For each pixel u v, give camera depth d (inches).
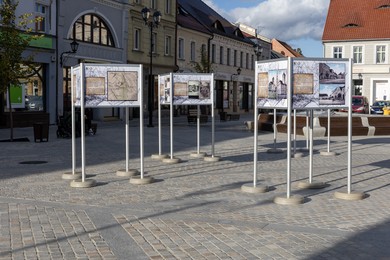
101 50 1391.5
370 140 852.0
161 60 1718.8
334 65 357.1
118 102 422.3
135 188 406.0
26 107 1161.4
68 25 1262.3
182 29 1851.6
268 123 1062.4
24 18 839.7
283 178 456.8
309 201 358.9
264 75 376.8
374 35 2208.4
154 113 1712.6
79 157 608.7
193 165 542.6
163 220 300.8
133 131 1065.5
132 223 293.4
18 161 573.6
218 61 2155.5
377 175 474.3
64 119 888.3
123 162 565.6
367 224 292.2
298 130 948.0
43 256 233.8
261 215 315.0
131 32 1537.9
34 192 387.5
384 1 2319.1
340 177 463.2
